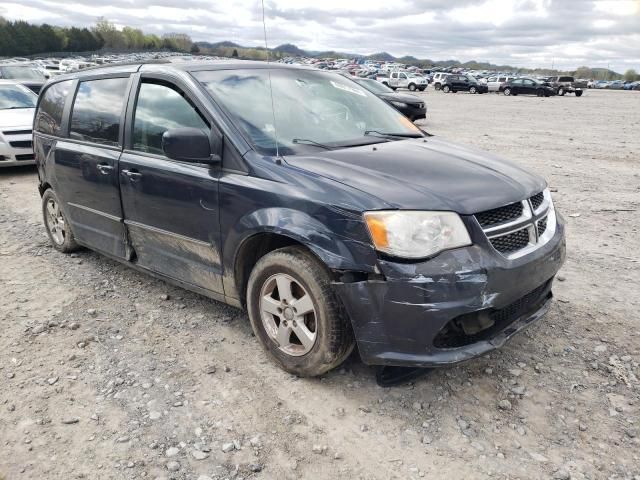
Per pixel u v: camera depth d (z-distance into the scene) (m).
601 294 4.42
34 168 10.48
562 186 8.35
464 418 2.94
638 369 3.37
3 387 3.25
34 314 4.19
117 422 2.93
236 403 3.08
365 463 2.63
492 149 12.43
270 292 3.34
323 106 4.04
